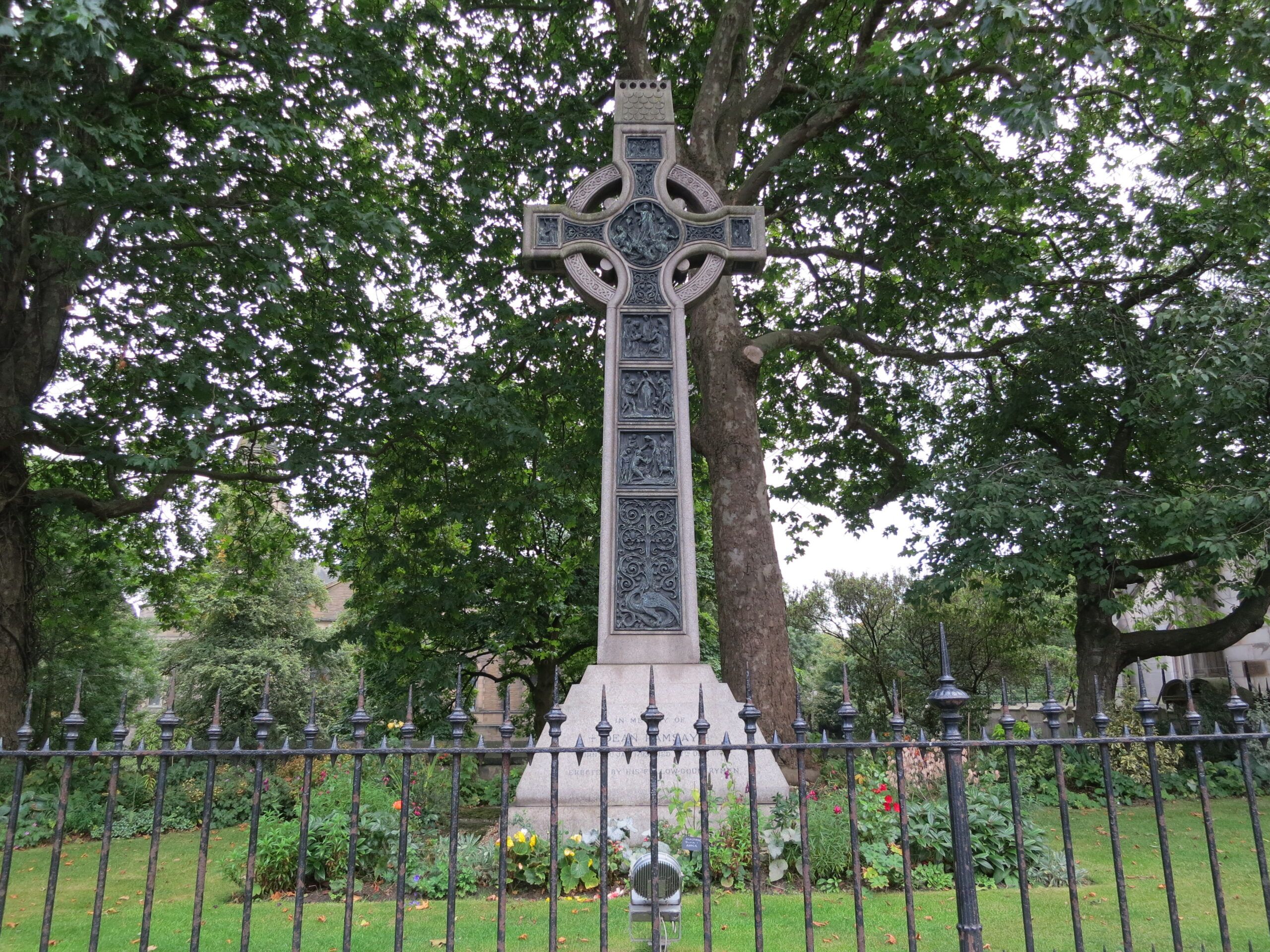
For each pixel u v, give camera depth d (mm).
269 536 17562
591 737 7855
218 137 11586
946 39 11008
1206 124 12508
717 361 13867
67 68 8031
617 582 8641
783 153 14641
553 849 3578
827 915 5676
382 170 14828
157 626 30219
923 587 15195
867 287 17297
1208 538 12484
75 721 3473
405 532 15883
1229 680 17688
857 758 9297
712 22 16547
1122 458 16812
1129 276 15922
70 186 9609
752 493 13195
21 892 7172
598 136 15117
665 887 4520
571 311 15250
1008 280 14188
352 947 5109
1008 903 6070
